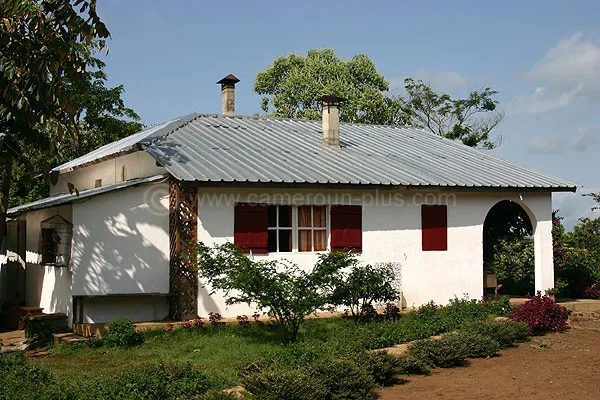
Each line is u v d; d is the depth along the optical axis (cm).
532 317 1369
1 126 1234
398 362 984
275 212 1482
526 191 1712
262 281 1191
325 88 3872
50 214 1531
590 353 1175
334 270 1245
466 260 1686
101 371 1008
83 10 1168
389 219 1593
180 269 1341
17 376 846
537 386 928
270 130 1889
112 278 1347
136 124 2873
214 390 841
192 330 1295
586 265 1855
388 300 1499
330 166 1598
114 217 1355
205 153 1518
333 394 840
